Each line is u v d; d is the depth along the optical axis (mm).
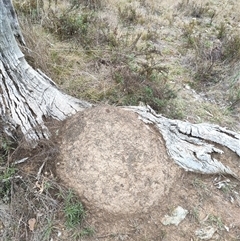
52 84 2812
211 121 3494
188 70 4121
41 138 2557
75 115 2709
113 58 3865
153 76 3641
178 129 2875
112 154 2467
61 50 3795
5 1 2699
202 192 2613
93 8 5000
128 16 4949
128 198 2369
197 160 2734
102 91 3352
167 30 4934
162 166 2568
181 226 2402
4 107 2473
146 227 2346
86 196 2354
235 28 5289
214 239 2389
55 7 4551
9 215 2244
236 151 2877
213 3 6141
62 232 2246
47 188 2346
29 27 3605
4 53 2385
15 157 2475
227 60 4254
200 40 4562
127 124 2648
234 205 2633
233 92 3854
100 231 2293
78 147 2492
